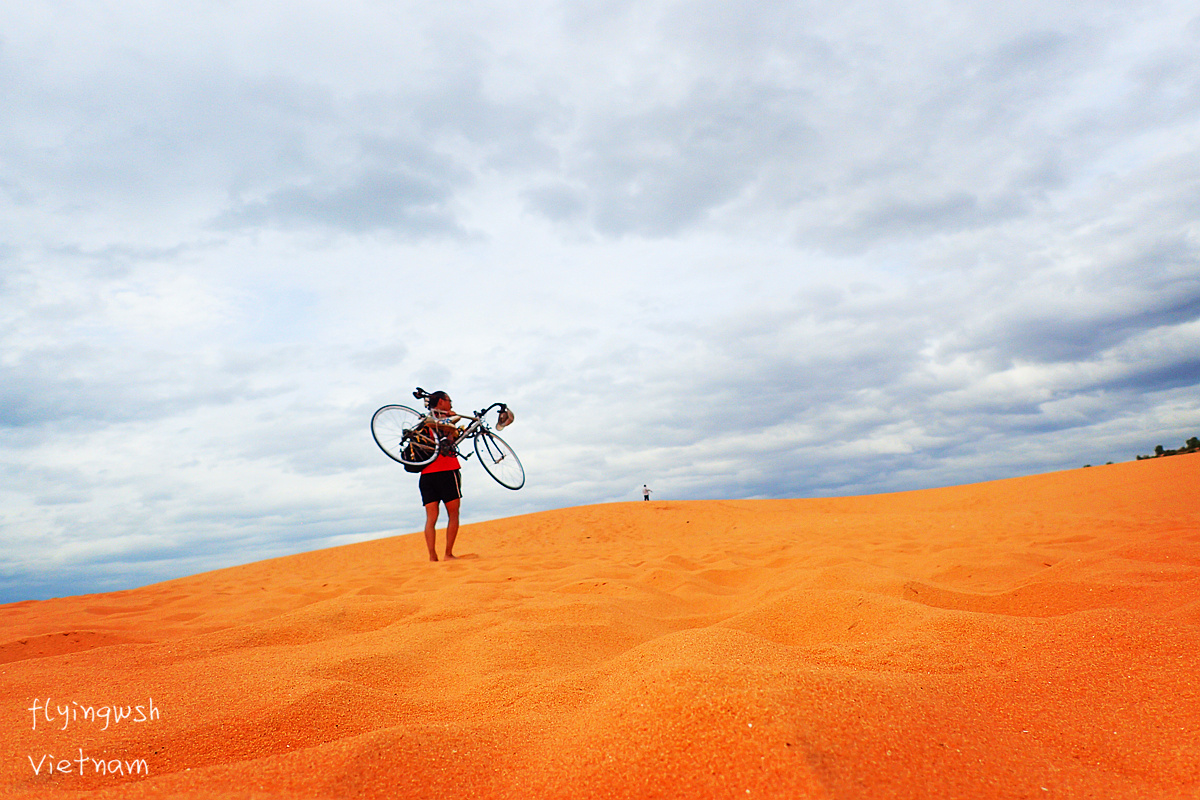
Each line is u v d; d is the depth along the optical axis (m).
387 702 1.85
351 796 1.20
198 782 1.24
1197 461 10.98
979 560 3.98
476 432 7.47
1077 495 10.83
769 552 5.91
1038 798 1.09
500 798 1.21
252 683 1.96
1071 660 1.73
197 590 6.25
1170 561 3.38
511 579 4.67
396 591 4.41
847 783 1.07
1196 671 1.55
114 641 3.11
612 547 9.44
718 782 1.11
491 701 1.84
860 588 3.08
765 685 1.35
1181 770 1.18
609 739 1.31
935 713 1.35
